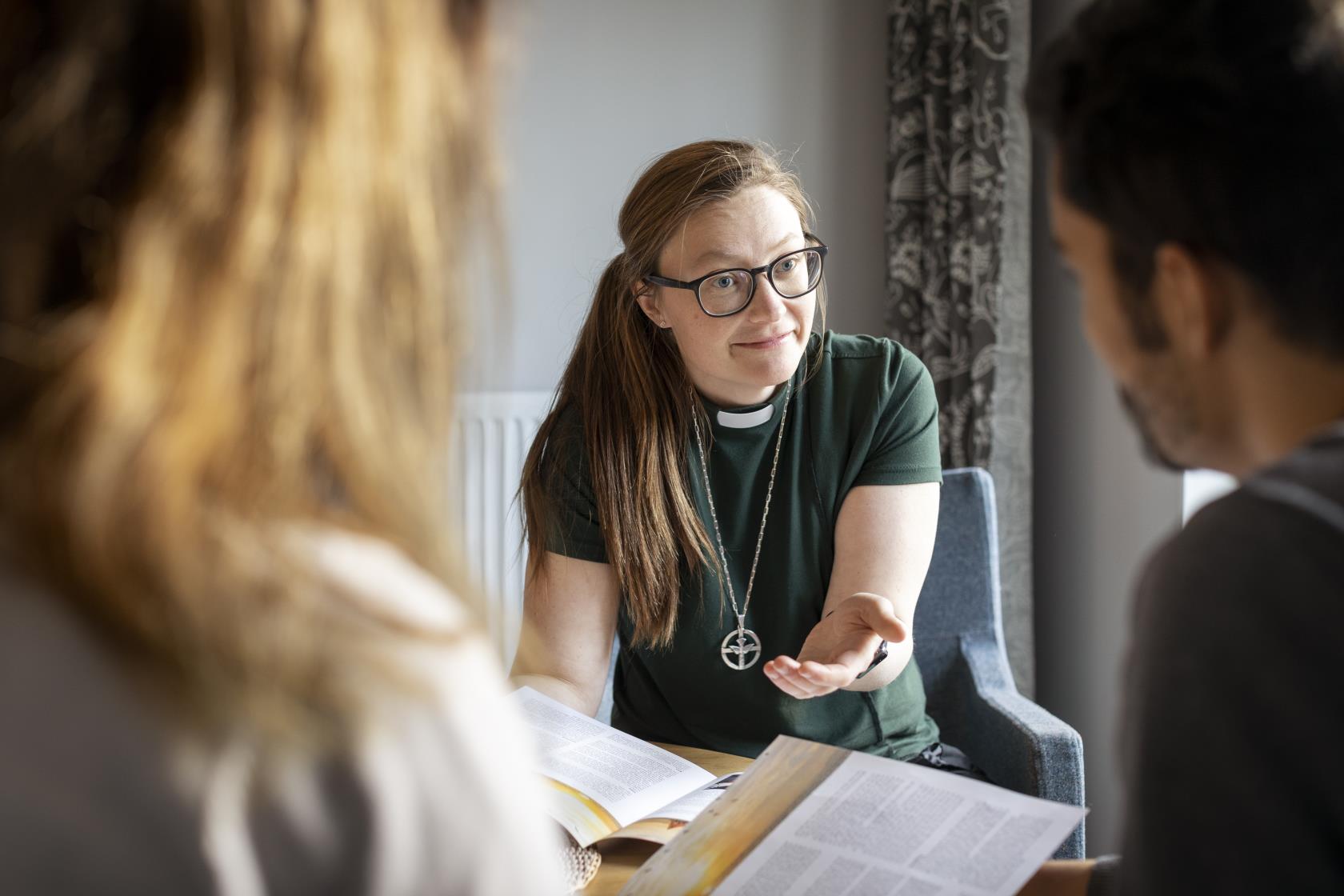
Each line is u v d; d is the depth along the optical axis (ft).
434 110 1.47
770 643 5.38
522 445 9.12
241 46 1.27
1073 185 2.22
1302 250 1.94
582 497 5.49
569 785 3.97
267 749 1.24
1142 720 1.92
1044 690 8.96
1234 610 1.83
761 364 5.15
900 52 9.07
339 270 1.33
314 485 1.41
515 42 1.64
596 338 5.50
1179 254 2.06
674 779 4.11
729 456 5.44
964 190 8.43
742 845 3.10
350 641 1.29
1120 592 8.04
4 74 1.27
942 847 2.95
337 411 1.35
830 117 9.71
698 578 5.35
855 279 9.85
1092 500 8.34
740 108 9.62
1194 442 2.25
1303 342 1.99
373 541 1.41
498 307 1.61
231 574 1.26
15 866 1.21
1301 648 1.77
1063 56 2.24
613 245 9.53
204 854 1.23
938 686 6.38
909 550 5.29
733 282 5.07
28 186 1.25
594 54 9.39
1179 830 1.83
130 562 1.20
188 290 1.24
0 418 1.26
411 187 1.42
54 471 1.20
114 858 1.23
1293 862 1.77
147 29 1.27
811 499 5.41
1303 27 1.94
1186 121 1.99
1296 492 1.86
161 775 1.23
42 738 1.22
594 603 5.49
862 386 5.49
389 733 1.30
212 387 1.24
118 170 1.29
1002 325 8.31
